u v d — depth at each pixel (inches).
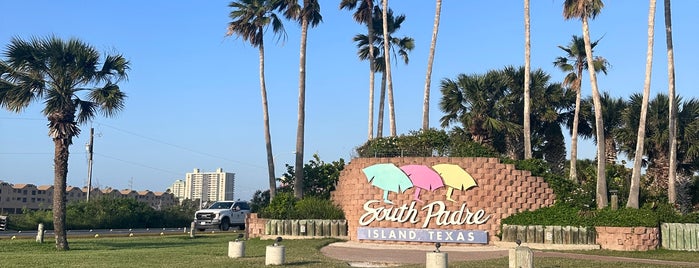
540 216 1028.5
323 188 1385.3
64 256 805.9
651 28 1073.5
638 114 1401.3
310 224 1114.7
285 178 1482.5
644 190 1217.4
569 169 1456.7
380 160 1094.4
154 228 1943.9
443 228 1040.8
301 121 1358.3
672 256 904.3
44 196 3794.3
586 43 1152.2
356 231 1084.5
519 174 1053.8
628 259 842.8
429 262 631.2
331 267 689.0
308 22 1418.6
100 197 1998.0
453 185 1050.7
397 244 1045.8
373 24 1696.6
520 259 624.7
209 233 1438.2
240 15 1477.6
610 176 1333.7
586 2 1146.0
